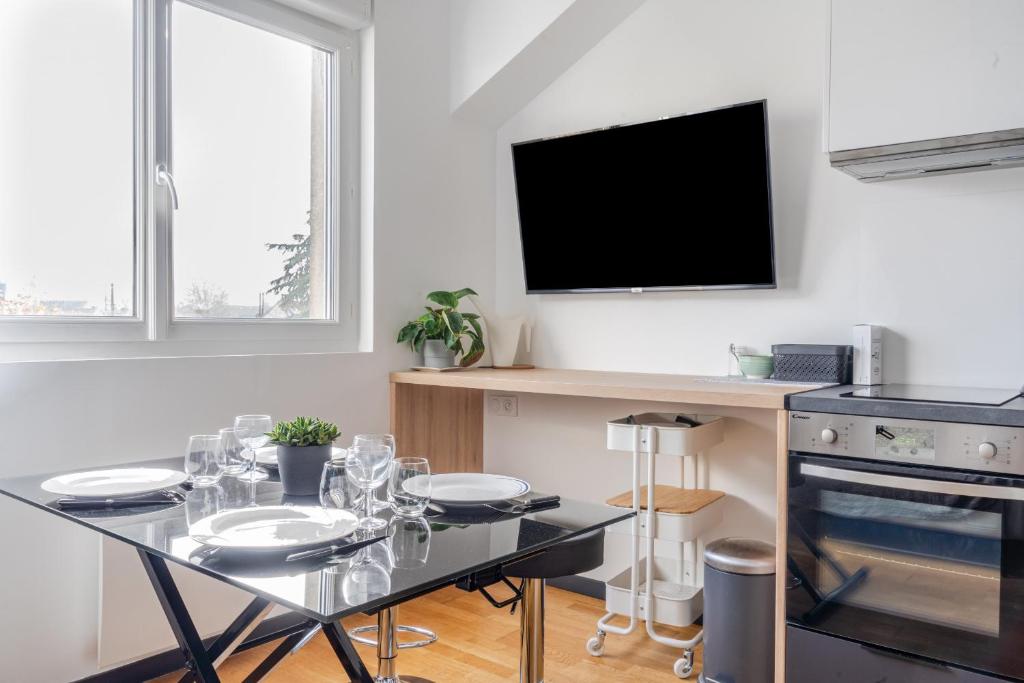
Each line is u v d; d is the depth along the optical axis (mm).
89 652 2352
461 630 2881
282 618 2869
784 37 2854
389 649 2021
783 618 2229
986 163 2311
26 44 2283
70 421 2273
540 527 1366
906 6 2199
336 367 3020
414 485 1393
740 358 2834
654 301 3195
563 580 3379
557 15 3135
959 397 2123
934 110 2154
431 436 3373
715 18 3018
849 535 2117
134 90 2523
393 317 3252
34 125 2301
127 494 1538
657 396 2461
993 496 1868
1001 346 2422
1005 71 2049
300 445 1578
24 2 2277
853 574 2109
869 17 2260
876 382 2551
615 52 3291
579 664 2619
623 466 3213
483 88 3402
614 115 3297
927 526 1987
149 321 2541
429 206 3402
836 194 2736
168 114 2584
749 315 2947
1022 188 2383
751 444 2871
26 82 2285
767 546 2441
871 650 2080
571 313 3449
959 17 2115
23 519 2209
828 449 2141
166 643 2439
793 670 2217
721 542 2479
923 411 1984
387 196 3219
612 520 1436
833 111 2318
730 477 2922
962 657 1940
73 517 1415
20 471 2174
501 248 3721
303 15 2982
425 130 3381
